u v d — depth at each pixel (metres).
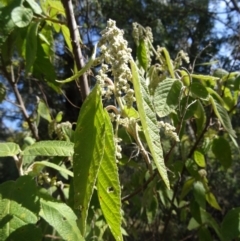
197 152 0.52
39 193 0.25
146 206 0.51
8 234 0.22
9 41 0.44
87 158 0.20
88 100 0.20
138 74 0.19
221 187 0.95
